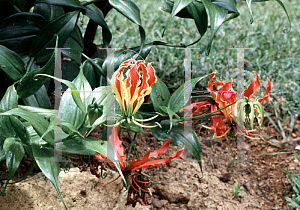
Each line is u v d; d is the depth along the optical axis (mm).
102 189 1929
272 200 2314
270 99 3193
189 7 1633
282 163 2648
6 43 1854
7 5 1883
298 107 3174
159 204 2092
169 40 3898
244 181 2441
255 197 2318
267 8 5863
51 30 1771
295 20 5156
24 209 1749
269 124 3078
